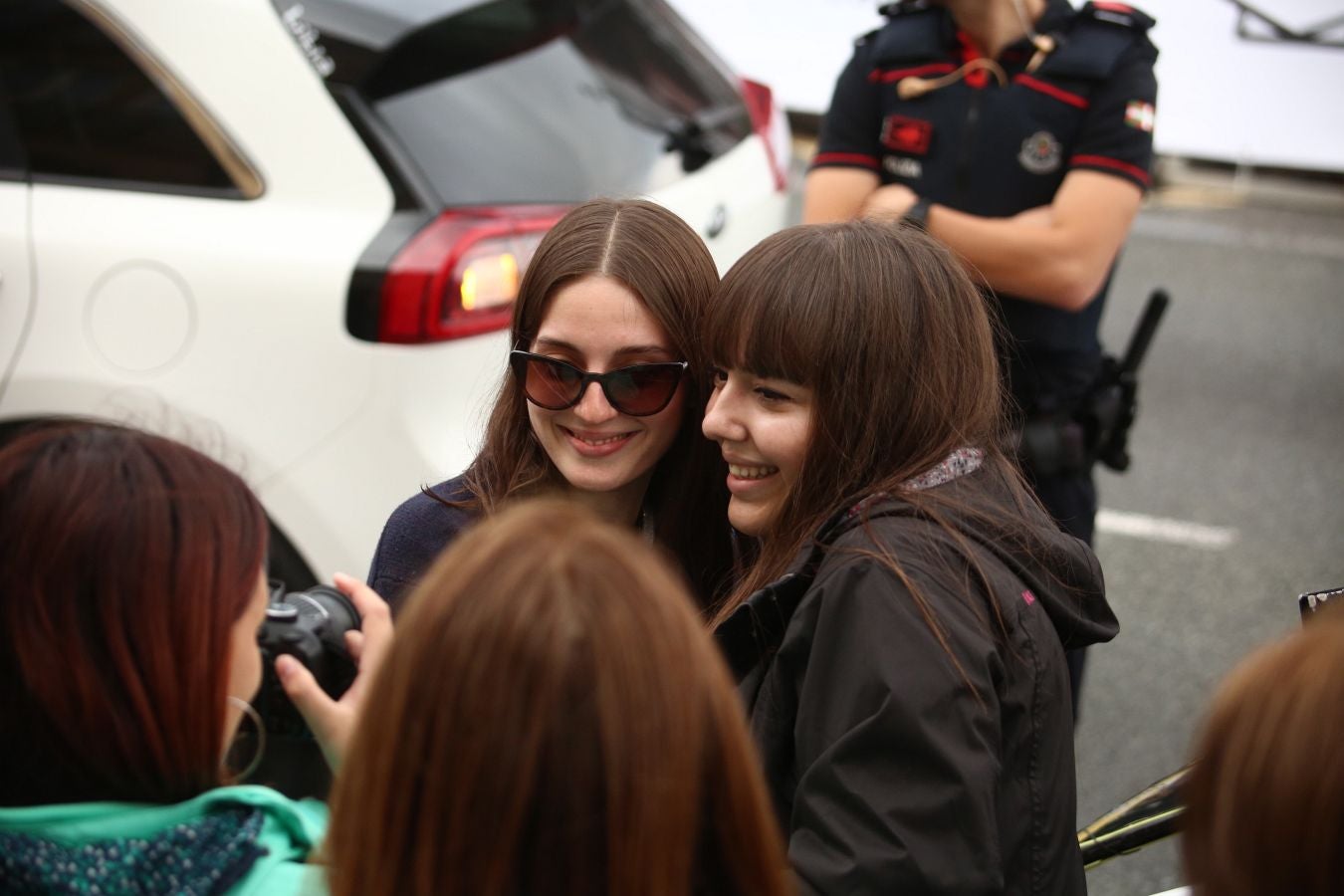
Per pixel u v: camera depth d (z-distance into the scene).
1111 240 2.41
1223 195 7.29
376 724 0.87
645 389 1.60
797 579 1.37
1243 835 0.85
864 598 1.26
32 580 0.94
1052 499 2.45
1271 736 0.84
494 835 0.83
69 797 0.98
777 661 1.34
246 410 2.65
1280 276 6.35
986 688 1.23
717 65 3.51
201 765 0.99
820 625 1.28
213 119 2.73
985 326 1.43
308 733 1.30
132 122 2.77
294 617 1.21
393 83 2.75
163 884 0.97
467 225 2.68
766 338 1.37
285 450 2.65
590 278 1.58
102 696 0.94
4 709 0.95
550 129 2.90
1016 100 2.46
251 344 2.65
